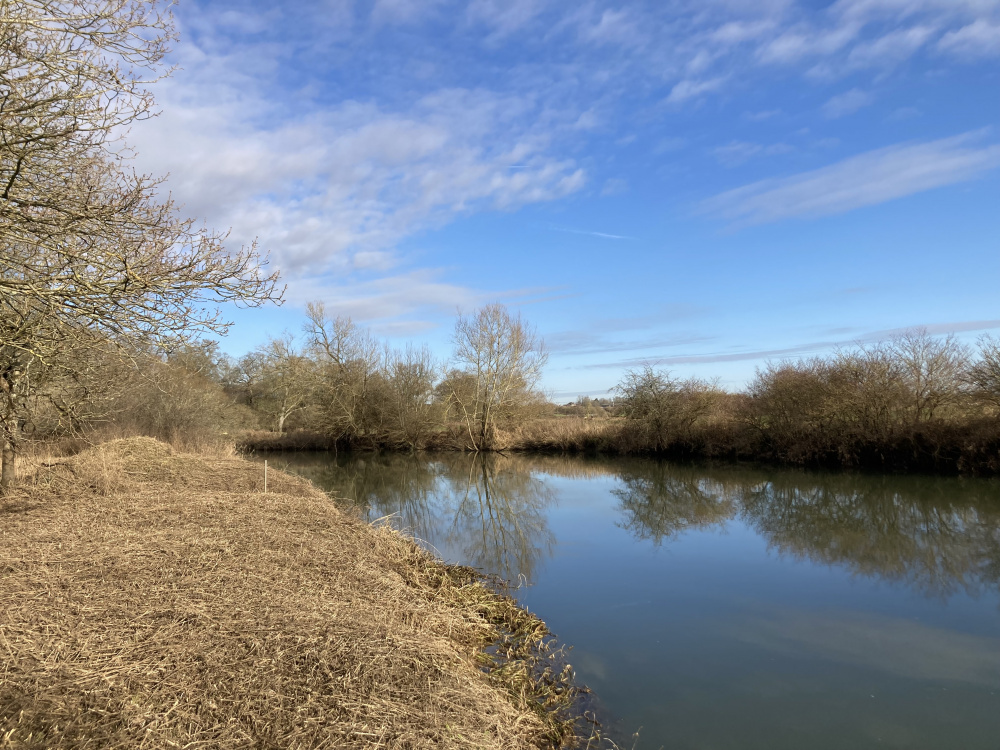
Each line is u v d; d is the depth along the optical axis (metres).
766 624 7.85
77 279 6.03
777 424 24.81
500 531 14.08
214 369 39.31
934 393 20.34
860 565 10.66
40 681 3.91
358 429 37.91
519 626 7.37
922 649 7.07
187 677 4.14
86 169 6.98
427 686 4.44
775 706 5.72
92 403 11.68
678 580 9.84
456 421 39.88
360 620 5.43
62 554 6.84
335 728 3.70
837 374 22.33
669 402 29.47
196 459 16.36
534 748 4.55
